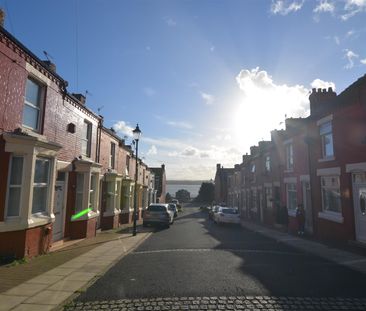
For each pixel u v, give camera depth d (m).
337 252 11.35
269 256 10.75
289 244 13.70
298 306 5.78
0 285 6.92
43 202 10.95
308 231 17.41
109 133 19.45
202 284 7.16
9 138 8.91
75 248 12.16
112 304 5.90
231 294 6.45
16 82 9.38
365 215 12.24
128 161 26.08
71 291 6.61
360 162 12.34
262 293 6.52
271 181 24.95
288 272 8.33
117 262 9.69
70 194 13.74
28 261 9.40
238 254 11.07
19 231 9.29
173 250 11.93
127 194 25.16
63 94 12.56
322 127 15.68
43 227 10.62
